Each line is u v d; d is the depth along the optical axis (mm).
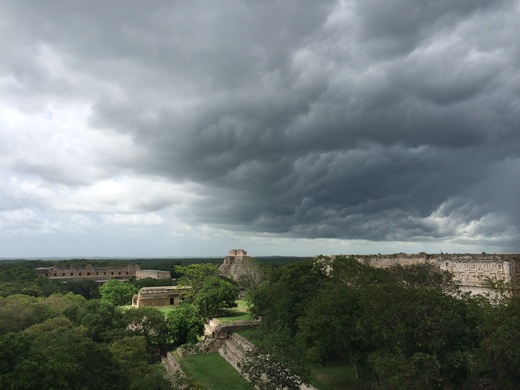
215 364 50906
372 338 28688
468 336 26594
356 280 41125
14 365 26375
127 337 49625
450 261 48344
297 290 48094
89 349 33031
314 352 33125
